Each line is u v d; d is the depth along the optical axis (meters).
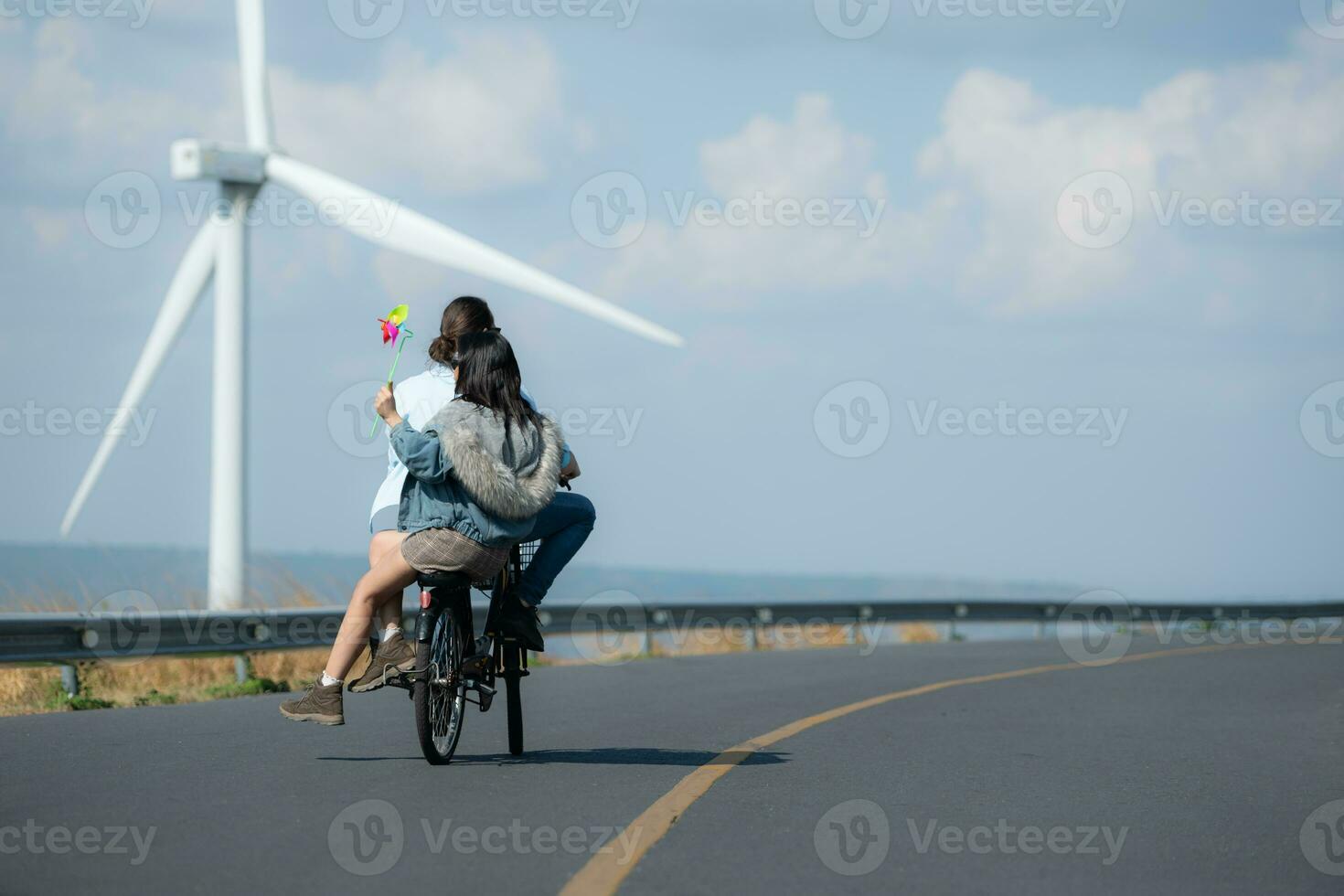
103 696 44.09
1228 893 21.02
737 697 45.28
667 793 26.50
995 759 32.78
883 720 39.94
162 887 19.14
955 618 86.75
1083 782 29.91
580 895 19.28
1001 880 21.17
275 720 36.25
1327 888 21.56
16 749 30.23
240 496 71.25
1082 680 53.81
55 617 42.28
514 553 29.44
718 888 19.98
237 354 70.62
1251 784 30.38
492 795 25.73
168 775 26.97
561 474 28.98
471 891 19.33
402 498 27.14
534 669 56.22
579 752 31.69
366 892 19.12
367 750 30.86
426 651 27.11
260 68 69.38
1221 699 47.22
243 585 58.59
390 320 26.66
